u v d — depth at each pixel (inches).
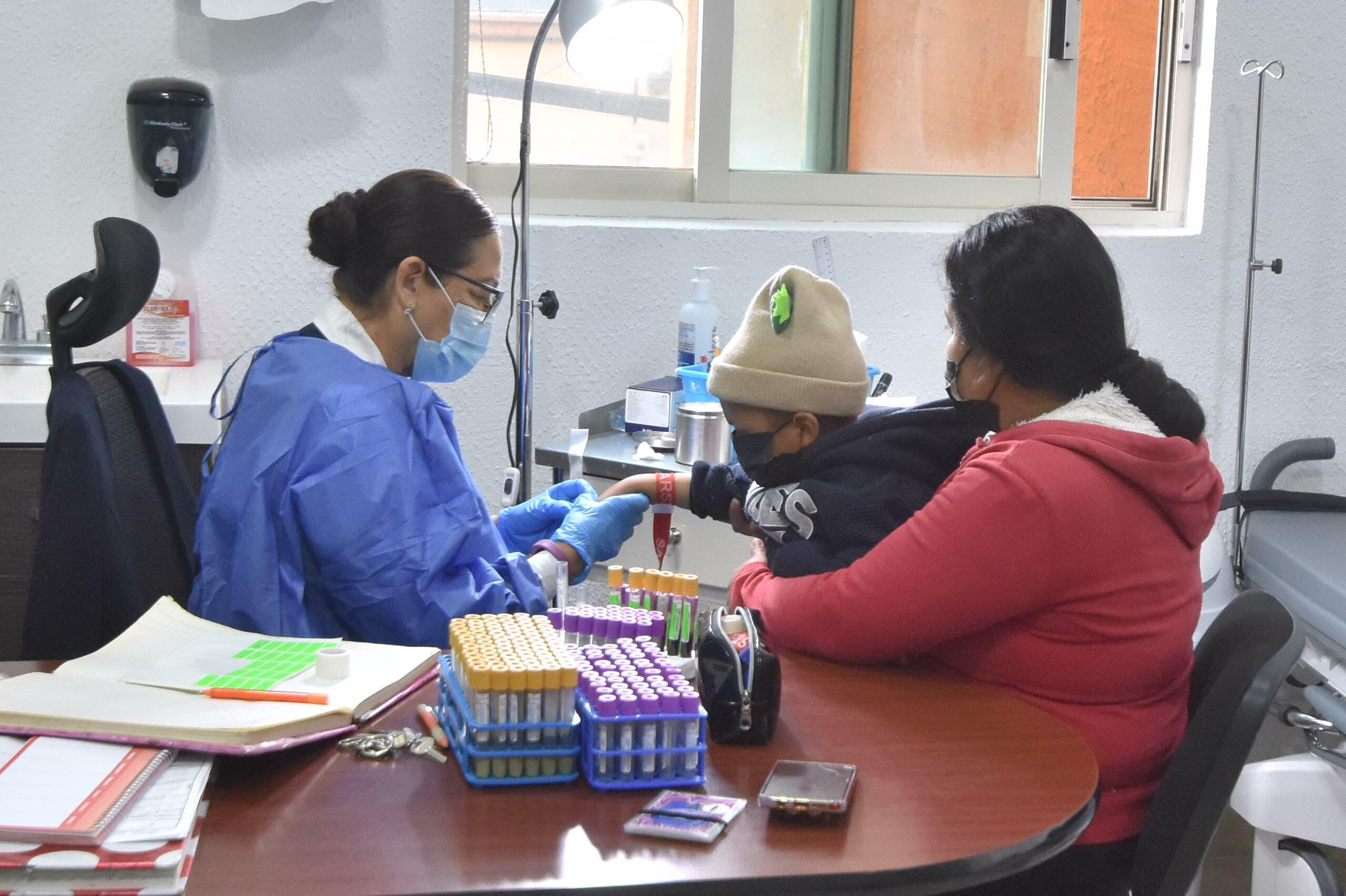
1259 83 107.6
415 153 99.8
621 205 107.7
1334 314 113.0
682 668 48.8
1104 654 50.9
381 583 56.6
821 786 39.5
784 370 57.6
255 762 41.6
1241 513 103.0
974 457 52.9
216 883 33.9
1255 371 113.1
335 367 59.8
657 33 86.0
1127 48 114.3
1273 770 78.4
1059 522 49.3
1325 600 87.4
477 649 42.2
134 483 60.4
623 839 36.9
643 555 85.4
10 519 77.8
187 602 63.1
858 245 105.4
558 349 103.7
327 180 98.4
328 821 37.7
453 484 60.2
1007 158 111.7
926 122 110.3
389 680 46.7
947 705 49.3
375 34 97.4
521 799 39.5
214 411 69.7
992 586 49.8
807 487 57.0
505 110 105.4
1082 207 114.1
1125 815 51.9
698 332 98.4
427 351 64.5
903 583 50.4
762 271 105.2
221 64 95.3
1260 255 111.3
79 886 33.1
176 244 96.7
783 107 108.4
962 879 36.3
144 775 37.5
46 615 54.6
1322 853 78.4
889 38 108.0
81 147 94.4
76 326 56.2
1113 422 51.4
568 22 83.6
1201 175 110.3
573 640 51.6
